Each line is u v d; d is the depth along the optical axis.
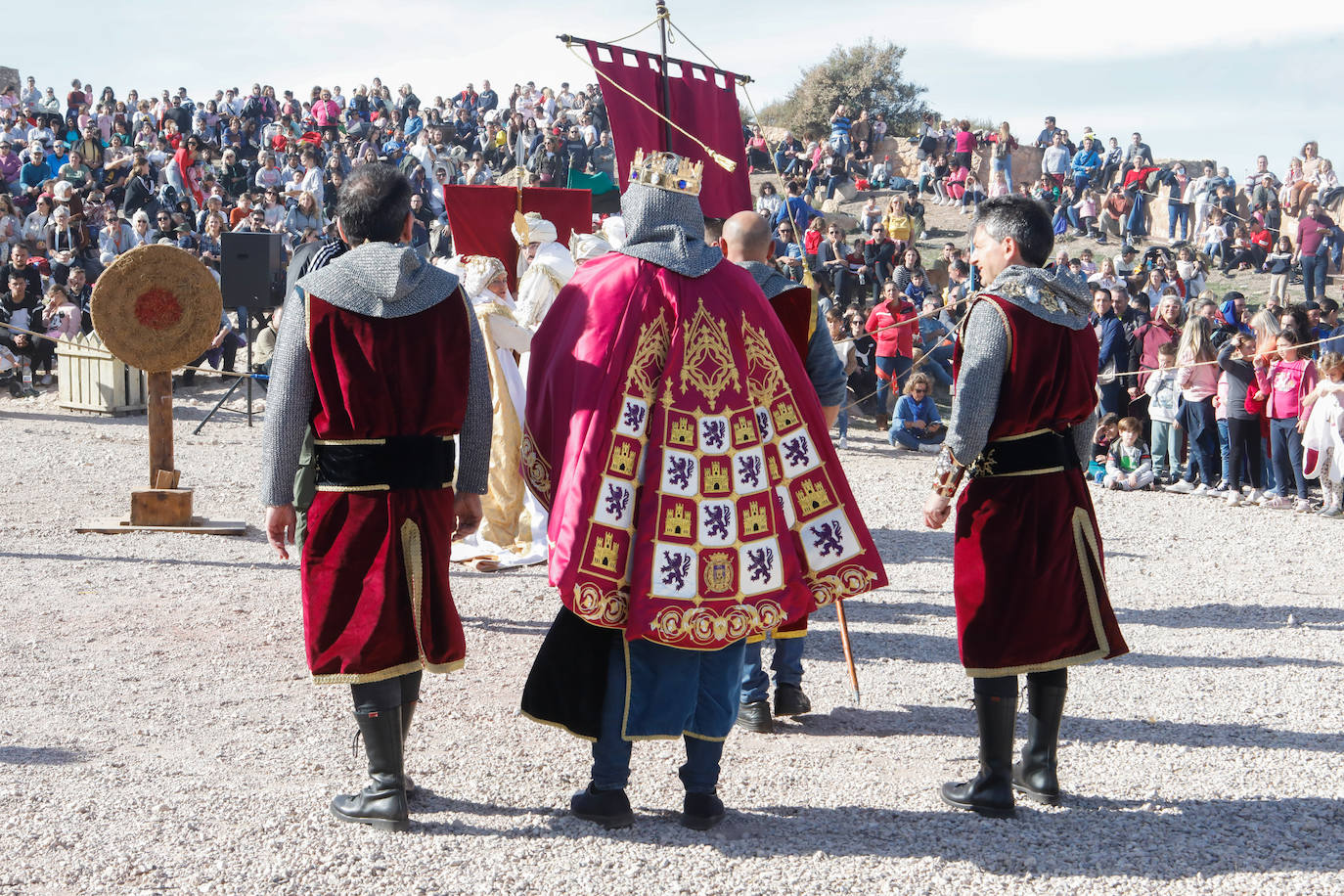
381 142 27.48
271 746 4.30
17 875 3.15
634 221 3.57
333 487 3.42
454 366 3.48
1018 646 3.65
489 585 6.84
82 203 19.41
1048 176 27.48
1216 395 11.42
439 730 4.53
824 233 19.70
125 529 8.23
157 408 8.43
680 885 3.19
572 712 3.54
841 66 42.38
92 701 4.77
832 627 6.30
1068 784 4.07
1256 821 3.75
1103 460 12.47
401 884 3.15
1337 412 10.38
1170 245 25.20
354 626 3.38
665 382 3.42
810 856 3.40
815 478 3.61
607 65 8.93
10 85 33.25
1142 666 5.64
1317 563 8.42
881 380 15.37
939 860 3.40
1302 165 25.38
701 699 3.55
